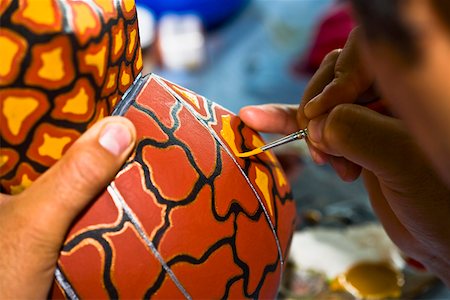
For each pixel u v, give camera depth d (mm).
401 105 232
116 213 369
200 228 389
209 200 397
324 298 684
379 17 219
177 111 414
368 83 473
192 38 1208
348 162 515
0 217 353
